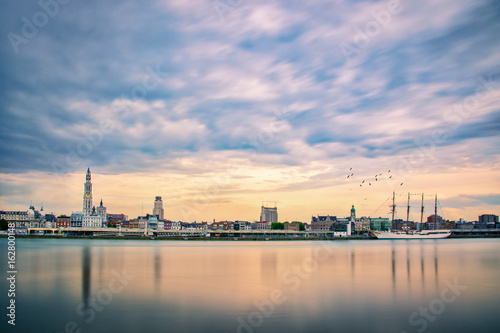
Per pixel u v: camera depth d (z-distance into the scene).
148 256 154.00
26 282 84.19
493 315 57.28
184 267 114.00
